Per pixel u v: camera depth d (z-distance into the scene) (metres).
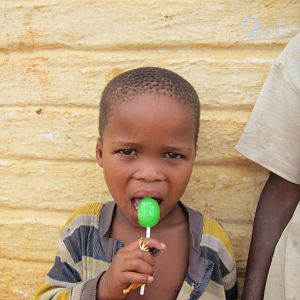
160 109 0.47
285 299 0.50
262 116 0.54
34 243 0.68
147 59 0.63
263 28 0.61
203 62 0.62
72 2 0.64
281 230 0.53
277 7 0.60
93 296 0.47
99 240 0.53
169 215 0.54
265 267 0.53
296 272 0.48
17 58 0.66
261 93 0.54
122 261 0.45
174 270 0.53
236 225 0.64
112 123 0.48
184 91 0.49
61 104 0.66
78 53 0.65
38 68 0.65
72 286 0.51
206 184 0.63
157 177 0.47
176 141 0.47
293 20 0.60
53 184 0.67
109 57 0.64
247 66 0.61
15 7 0.65
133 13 0.63
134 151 0.48
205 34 0.62
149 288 0.52
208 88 0.62
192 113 0.49
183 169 0.49
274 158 0.53
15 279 0.69
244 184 0.63
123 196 0.49
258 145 0.54
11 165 0.67
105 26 0.64
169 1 0.62
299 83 0.50
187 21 0.62
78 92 0.65
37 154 0.67
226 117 0.62
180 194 0.49
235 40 0.62
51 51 0.66
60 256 0.54
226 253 0.54
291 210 0.53
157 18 0.62
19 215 0.69
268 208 0.54
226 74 0.62
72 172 0.66
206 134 0.63
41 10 0.65
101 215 0.54
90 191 0.66
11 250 0.69
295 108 0.50
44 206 0.67
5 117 0.67
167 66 0.63
